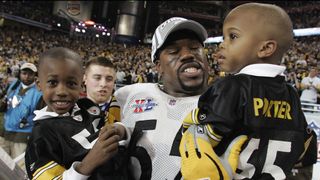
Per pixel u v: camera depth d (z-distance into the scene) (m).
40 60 1.35
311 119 3.22
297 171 1.24
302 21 25.47
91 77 2.56
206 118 1.02
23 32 29.84
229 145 1.03
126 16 36.50
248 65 1.07
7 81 7.58
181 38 1.44
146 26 38.22
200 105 1.08
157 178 1.28
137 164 1.34
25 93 3.93
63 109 1.31
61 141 1.22
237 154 1.01
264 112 1.02
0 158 1.38
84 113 1.35
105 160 1.11
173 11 37.22
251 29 1.04
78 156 1.21
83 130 1.27
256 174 1.00
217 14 36.16
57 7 38.47
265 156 1.01
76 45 30.31
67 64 1.30
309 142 1.17
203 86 1.49
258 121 1.01
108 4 41.22
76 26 35.09
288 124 1.05
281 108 1.06
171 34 1.43
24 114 3.85
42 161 1.18
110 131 1.14
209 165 0.96
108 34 36.19
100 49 28.66
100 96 2.54
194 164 0.97
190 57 1.42
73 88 1.33
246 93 1.02
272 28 1.03
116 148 1.13
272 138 1.02
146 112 1.42
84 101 1.39
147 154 1.32
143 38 38.22
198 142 1.01
